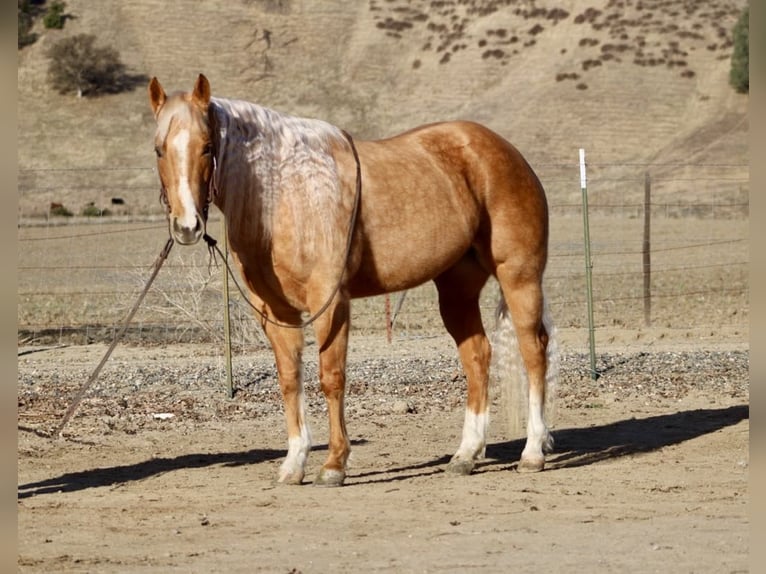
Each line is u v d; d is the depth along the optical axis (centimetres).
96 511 943
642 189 5491
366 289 1055
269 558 786
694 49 8100
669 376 1641
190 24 9444
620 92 7675
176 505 966
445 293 1160
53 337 2103
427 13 9550
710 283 2809
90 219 4347
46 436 1275
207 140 938
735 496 978
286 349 1045
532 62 8456
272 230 994
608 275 2845
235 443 1262
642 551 791
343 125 8206
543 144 7206
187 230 917
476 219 1105
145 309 2167
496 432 1334
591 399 1503
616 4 8844
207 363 1789
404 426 1348
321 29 9469
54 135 7825
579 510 932
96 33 9162
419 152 1091
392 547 814
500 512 927
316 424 1362
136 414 1414
